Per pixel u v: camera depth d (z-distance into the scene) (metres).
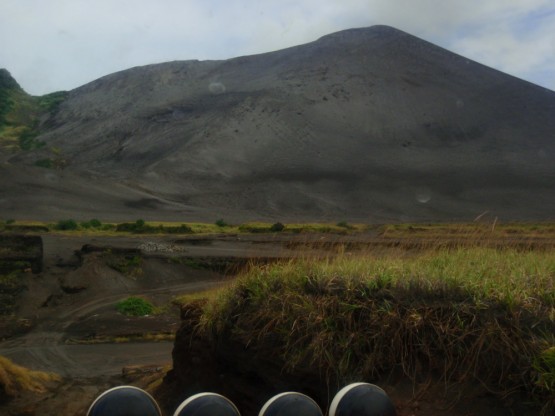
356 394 3.13
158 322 25.09
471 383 4.25
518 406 4.03
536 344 4.14
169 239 49.28
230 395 6.07
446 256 5.83
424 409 4.21
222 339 6.20
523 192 145.88
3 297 28.33
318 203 133.75
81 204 107.81
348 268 5.39
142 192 130.12
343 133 180.75
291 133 177.75
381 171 157.62
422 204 136.25
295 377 5.10
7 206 98.06
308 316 5.05
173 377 8.18
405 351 4.55
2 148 185.38
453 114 193.88
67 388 10.73
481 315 4.43
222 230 66.81
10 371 10.33
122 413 3.08
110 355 19.41
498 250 6.42
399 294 4.81
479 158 167.62
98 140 193.25
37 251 33.06
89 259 34.00
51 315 26.83
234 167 157.25
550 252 6.09
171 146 175.75
